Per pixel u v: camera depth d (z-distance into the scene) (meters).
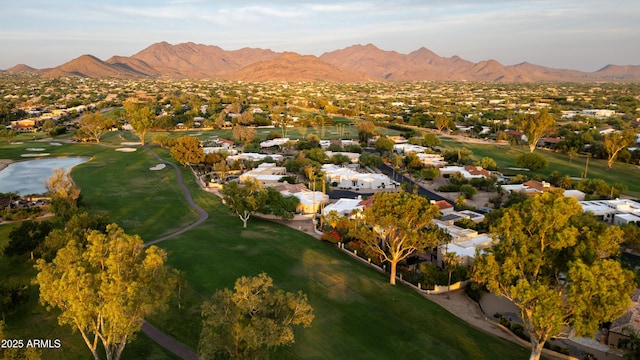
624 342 50.28
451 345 50.38
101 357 45.28
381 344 49.53
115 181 135.12
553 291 40.00
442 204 102.12
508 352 49.78
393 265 66.50
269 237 84.69
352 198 120.56
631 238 81.69
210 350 35.28
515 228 45.09
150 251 38.59
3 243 76.31
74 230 65.50
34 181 137.38
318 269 69.12
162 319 51.84
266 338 34.91
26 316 52.12
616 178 145.75
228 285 61.41
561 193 46.50
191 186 130.00
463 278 68.88
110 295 35.12
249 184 98.12
